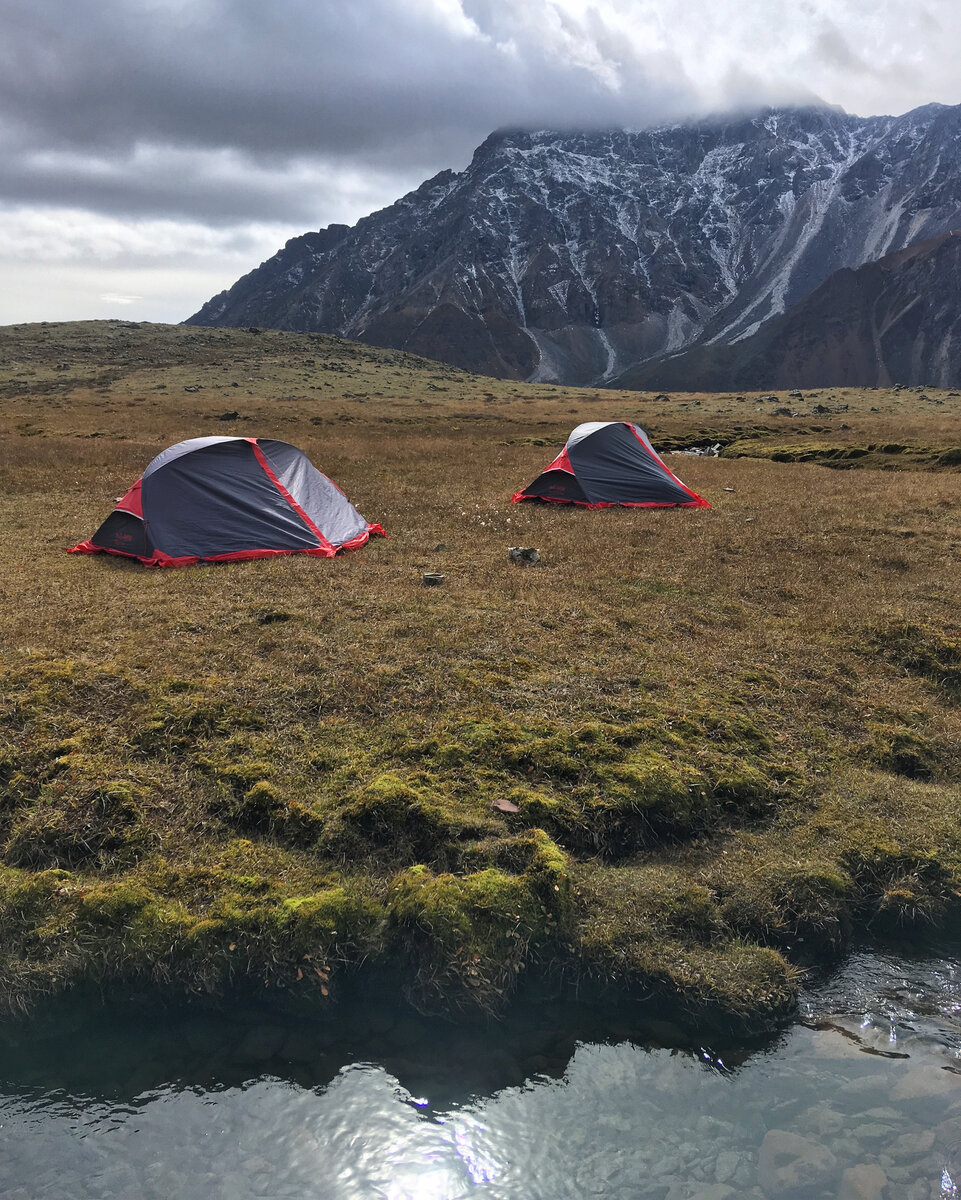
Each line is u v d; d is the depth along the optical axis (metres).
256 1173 2.51
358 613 6.44
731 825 4.11
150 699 4.83
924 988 3.31
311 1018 3.12
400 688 5.10
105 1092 2.82
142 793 4.00
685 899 3.54
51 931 3.25
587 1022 3.13
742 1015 3.11
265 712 4.79
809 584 7.50
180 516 8.17
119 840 3.75
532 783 4.18
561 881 3.48
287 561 8.05
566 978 3.28
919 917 3.66
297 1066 2.92
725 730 4.75
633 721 4.77
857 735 4.94
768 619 6.62
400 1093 2.81
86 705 4.78
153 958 3.18
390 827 3.81
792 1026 3.12
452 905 3.27
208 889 3.47
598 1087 2.84
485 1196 2.44
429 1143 2.62
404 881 3.45
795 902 3.59
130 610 6.43
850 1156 2.54
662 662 5.65
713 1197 2.41
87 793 3.94
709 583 7.49
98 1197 2.43
